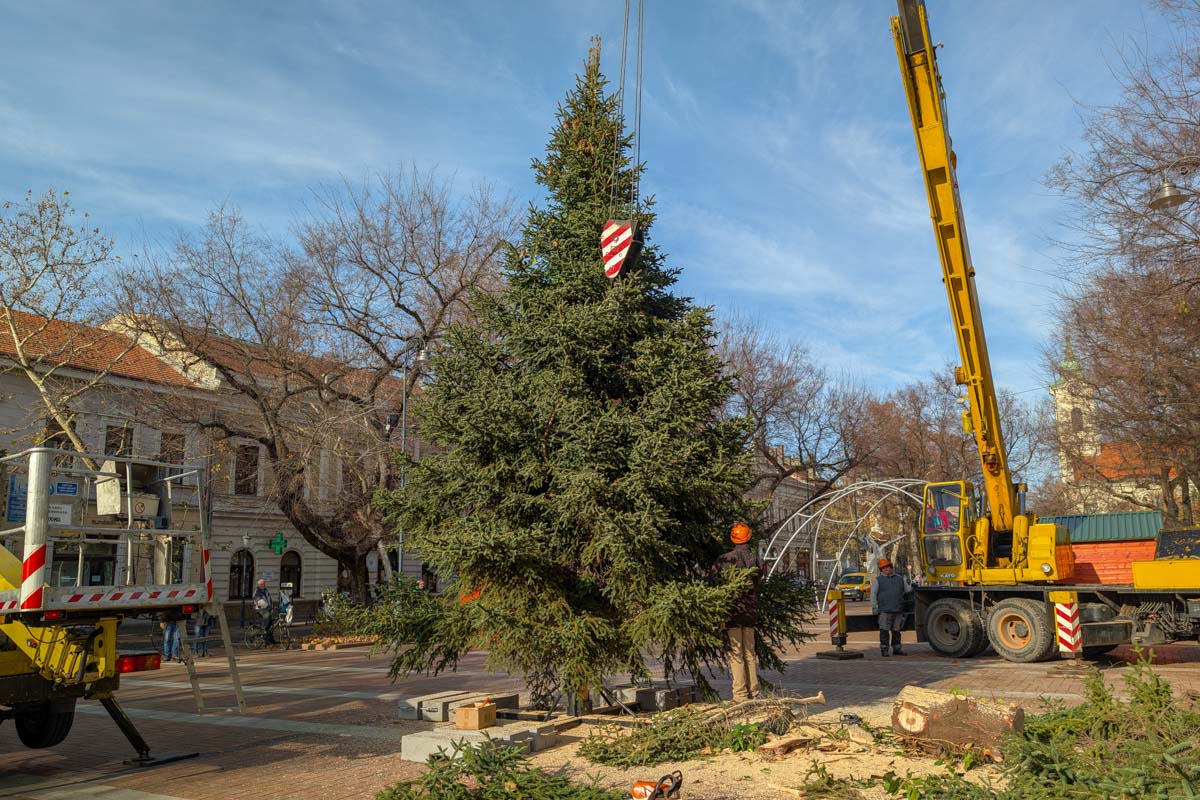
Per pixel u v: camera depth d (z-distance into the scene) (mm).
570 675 7793
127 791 6633
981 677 12938
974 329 14398
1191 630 14500
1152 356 23406
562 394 8508
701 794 5895
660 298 9656
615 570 7855
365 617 8461
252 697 12156
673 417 8305
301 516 26953
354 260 26891
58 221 19656
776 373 36438
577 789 5602
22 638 6957
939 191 13477
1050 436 33250
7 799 6438
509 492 8125
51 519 7414
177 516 12445
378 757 7652
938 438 43250
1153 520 16609
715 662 9383
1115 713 6438
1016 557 16156
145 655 7613
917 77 13234
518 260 9594
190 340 24484
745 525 8648
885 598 17422
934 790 5285
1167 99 18703
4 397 25562
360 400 27344
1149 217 18906
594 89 10164
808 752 6914
